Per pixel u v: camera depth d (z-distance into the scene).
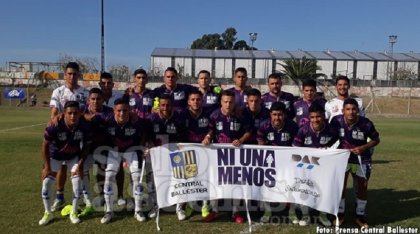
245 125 6.52
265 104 7.57
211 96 7.73
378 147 14.92
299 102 7.55
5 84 54.41
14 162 10.65
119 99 6.42
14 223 5.99
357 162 6.29
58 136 6.15
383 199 7.66
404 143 16.31
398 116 37.34
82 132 6.31
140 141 6.60
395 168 10.75
